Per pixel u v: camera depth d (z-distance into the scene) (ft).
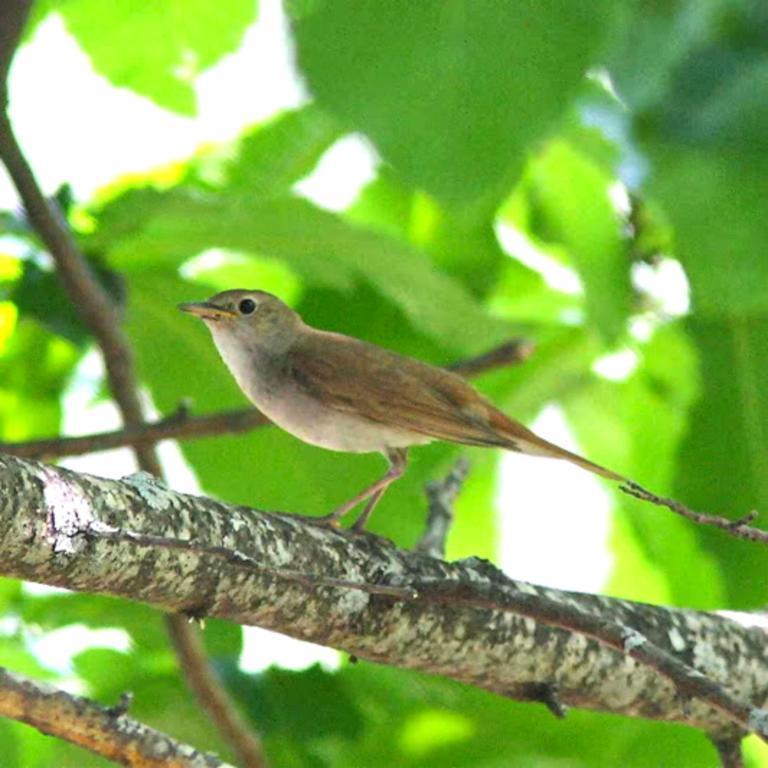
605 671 25.27
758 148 21.11
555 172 32.55
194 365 37.91
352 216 45.14
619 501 40.32
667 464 39.91
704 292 22.58
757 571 34.32
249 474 37.86
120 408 34.42
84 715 21.44
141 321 37.32
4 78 29.01
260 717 36.45
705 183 21.94
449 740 37.45
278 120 39.19
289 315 37.50
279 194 32.40
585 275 32.07
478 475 43.21
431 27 17.26
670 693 25.86
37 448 33.42
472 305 35.12
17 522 18.76
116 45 35.63
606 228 32.45
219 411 38.09
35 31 40.01
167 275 36.78
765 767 42.45
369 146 17.24
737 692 26.66
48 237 30.94
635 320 37.09
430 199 17.30
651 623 26.50
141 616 35.78
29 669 37.35
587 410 40.81
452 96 17.24
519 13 17.28
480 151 17.24
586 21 17.37
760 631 27.40
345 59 17.26
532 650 24.59
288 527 22.72
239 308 36.88
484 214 27.94
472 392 35.17
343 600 22.90
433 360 40.78
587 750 37.47
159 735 21.71
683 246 22.50
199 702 33.78
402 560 23.93
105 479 20.49
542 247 42.22
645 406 40.06
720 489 34.24
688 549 39.55
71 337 32.30
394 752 37.32
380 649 23.62
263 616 22.20
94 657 38.40
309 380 35.65
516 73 17.28
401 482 38.86
